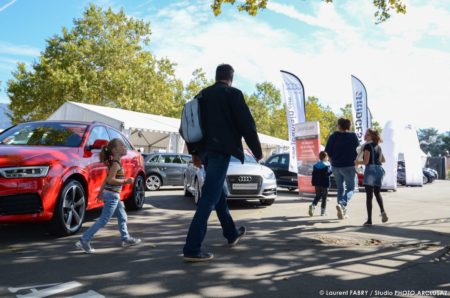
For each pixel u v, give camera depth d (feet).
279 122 231.71
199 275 11.75
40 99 107.55
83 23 115.85
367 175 21.59
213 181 13.48
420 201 38.96
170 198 35.60
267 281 11.26
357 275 11.93
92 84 107.96
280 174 46.29
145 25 127.85
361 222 22.93
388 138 55.57
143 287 10.64
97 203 20.10
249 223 21.98
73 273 11.89
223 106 13.62
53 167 16.43
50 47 114.01
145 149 79.77
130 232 18.80
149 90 122.72
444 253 14.78
